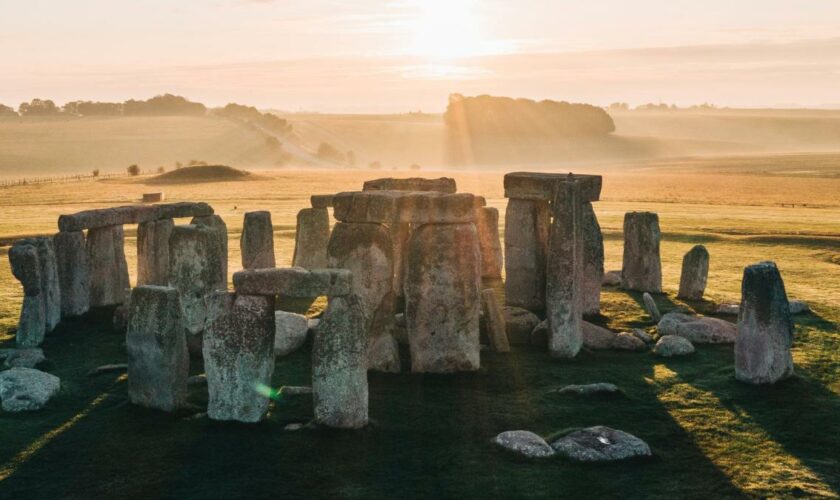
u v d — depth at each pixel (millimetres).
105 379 21906
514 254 29078
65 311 28000
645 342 25531
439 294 22125
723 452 17328
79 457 16906
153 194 74375
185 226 26828
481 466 16562
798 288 33562
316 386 18141
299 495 15367
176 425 18422
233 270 37344
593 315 28625
